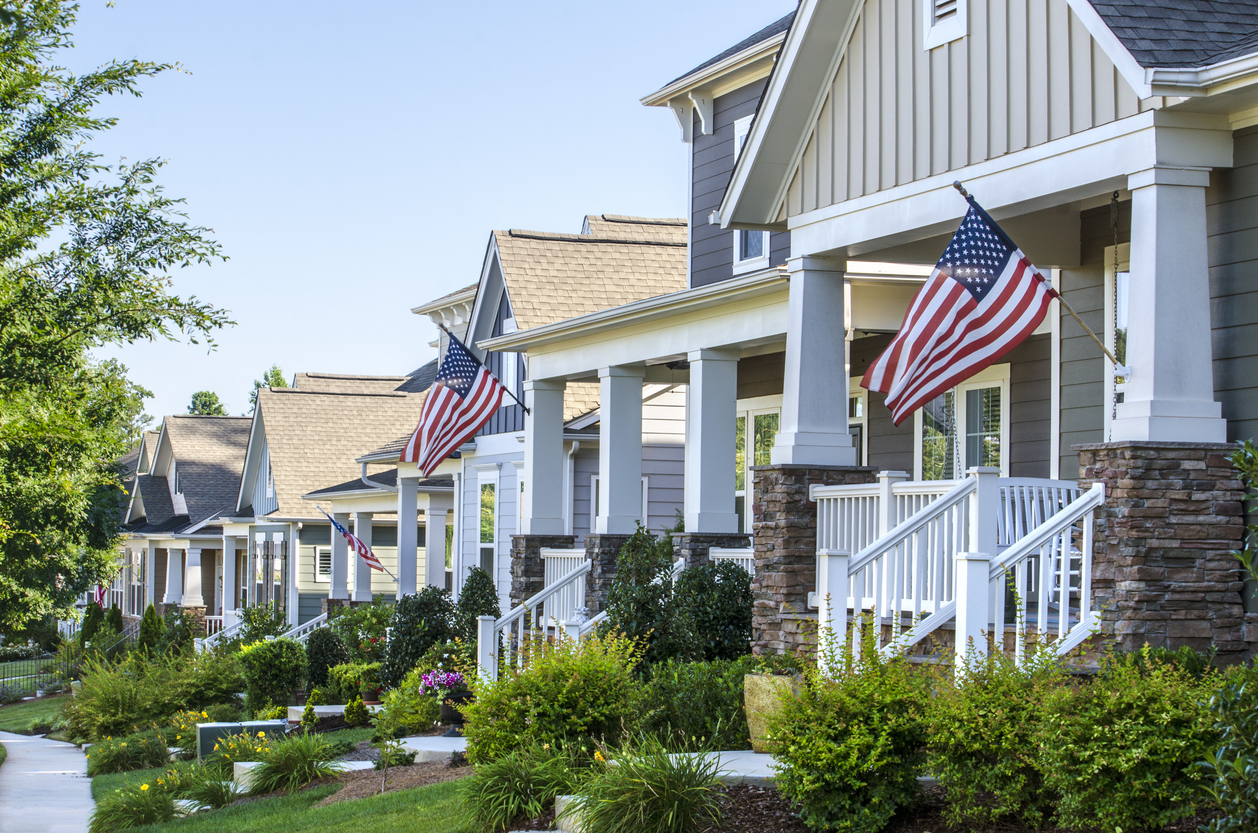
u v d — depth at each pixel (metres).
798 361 13.59
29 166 17.16
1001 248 10.53
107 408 21.33
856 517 12.78
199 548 46.25
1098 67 10.48
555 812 10.09
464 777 12.38
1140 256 10.00
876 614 11.12
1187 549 9.74
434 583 30.16
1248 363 9.95
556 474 21.42
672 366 20.58
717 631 14.85
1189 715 7.30
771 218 14.42
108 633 36.84
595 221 28.36
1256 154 9.98
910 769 8.53
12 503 21.09
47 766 21.56
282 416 40.06
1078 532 11.49
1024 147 11.15
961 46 11.85
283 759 15.09
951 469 16.44
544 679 11.87
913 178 12.34
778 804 9.23
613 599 14.52
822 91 13.51
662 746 10.28
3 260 16.83
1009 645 10.82
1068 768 7.55
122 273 17.91
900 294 15.51
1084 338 13.64
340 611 28.58
